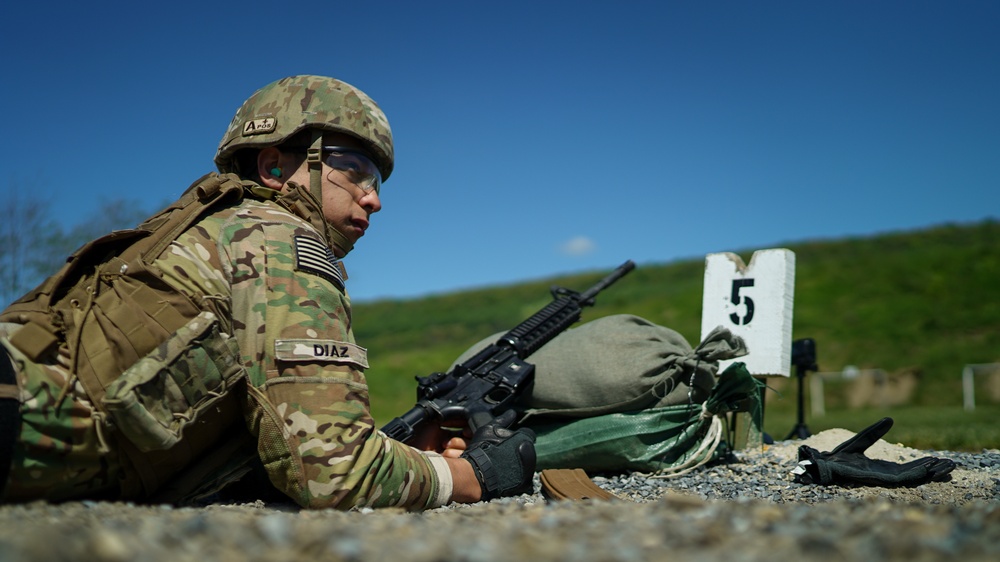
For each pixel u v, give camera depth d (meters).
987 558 1.15
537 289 34.41
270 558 1.15
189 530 1.33
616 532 1.36
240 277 2.24
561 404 3.81
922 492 3.12
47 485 1.94
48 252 12.69
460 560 1.13
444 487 2.48
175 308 2.09
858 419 9.34
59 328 2.03
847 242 31.03
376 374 21.84
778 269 4.64
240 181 2.51
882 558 1.16
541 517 1.63
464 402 3.40
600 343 3.83
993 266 23.17
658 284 30.55
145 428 1.99
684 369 3.72
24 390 1.89
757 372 4.59
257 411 2.17
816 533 1.33
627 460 3.64
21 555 1.05
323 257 2.43
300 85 2.72
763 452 4.27
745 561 1.12
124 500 2.16
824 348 19.58
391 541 1.30
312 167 2.67
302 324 2.24
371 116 2.77
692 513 1.58
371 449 2.23
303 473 2.16
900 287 23.11
